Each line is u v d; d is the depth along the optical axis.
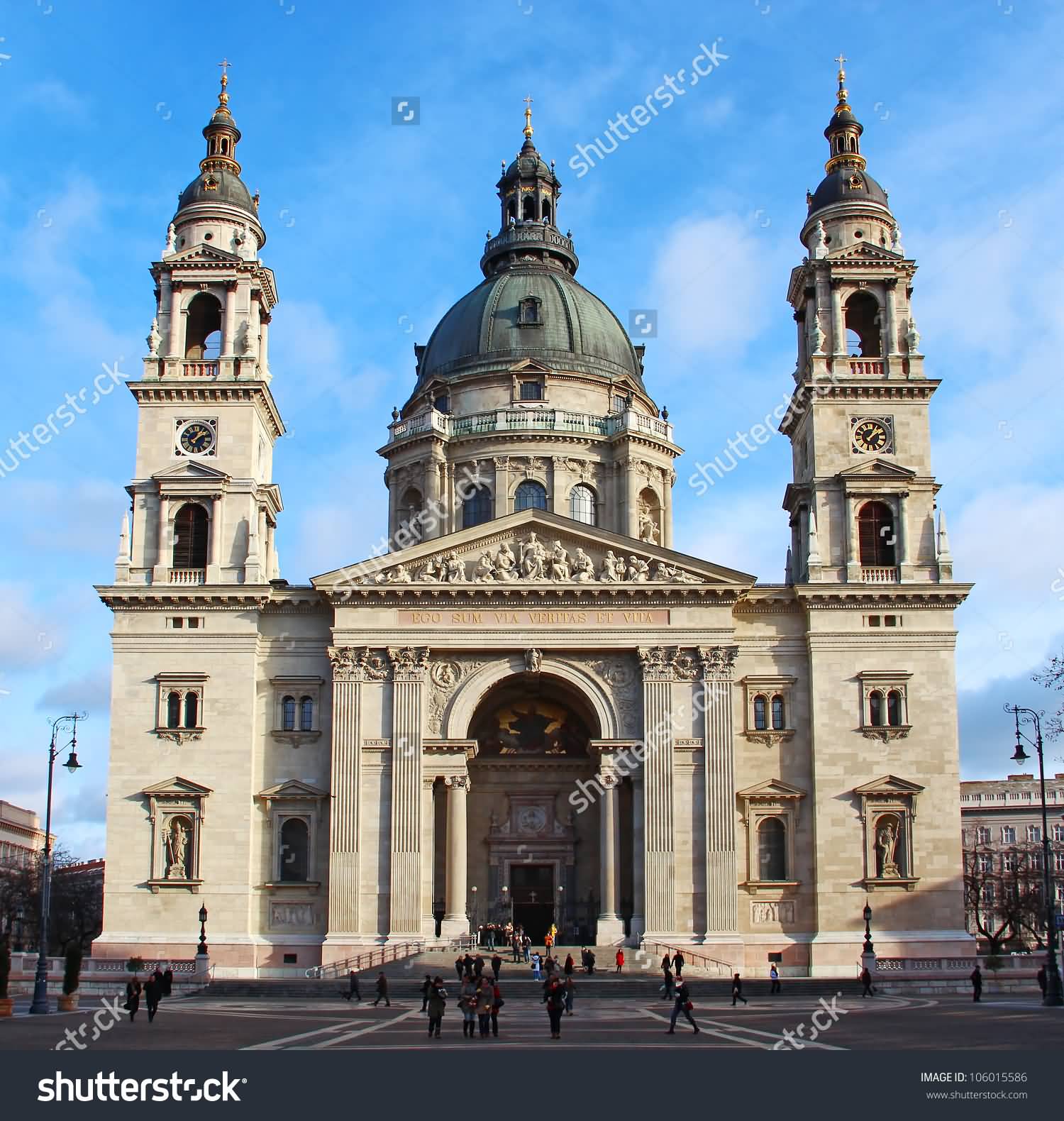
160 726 96.25
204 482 99.88
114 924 94.00
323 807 96.00
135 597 97.38
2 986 68.44
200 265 103.88
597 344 127.12
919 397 103.00
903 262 105.12
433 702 96.62
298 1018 66.12
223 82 112.06
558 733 106.31
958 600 98.12
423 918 92.75
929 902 94.25
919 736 96.69
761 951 94.19
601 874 96.19
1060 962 94.06
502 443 118.38
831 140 111.31
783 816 96.50
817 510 101.12
